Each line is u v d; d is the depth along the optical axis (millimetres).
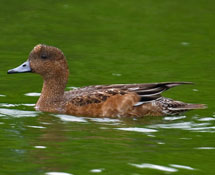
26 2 31375
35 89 20141
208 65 22688
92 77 21078
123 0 32031
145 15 29578
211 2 31781
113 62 22891
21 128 16109
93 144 14828
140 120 17125
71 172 12977
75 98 17781
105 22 28438
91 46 24969
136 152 14289
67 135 15547
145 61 23109
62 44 25062
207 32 27188
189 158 13953
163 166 13414
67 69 18562
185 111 18094
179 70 22016
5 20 28266
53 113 17688
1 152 14164
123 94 17453
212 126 16547
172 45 25281
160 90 17562
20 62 22703
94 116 17438
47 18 28828
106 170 13125
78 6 30938
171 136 15633
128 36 26469
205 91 19875
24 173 12875
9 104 18453
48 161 13617
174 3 31641
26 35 26203
